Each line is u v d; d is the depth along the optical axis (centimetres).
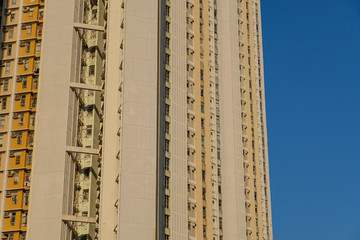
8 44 14262
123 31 12562
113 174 12025
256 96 15675
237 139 14662
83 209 12625
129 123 11862
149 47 12456
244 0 16425
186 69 13888
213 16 15288
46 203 12062
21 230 12900
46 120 12631
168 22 13825
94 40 13838
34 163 12369
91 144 13050
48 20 13388
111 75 12725
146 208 11369
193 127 13638
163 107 12962
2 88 13950
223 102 14738
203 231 13000
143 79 12200
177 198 12619
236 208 13938
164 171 12550
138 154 11681
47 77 12938
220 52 15212
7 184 13250
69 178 12394
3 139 13600
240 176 14375
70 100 12794
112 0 13338
